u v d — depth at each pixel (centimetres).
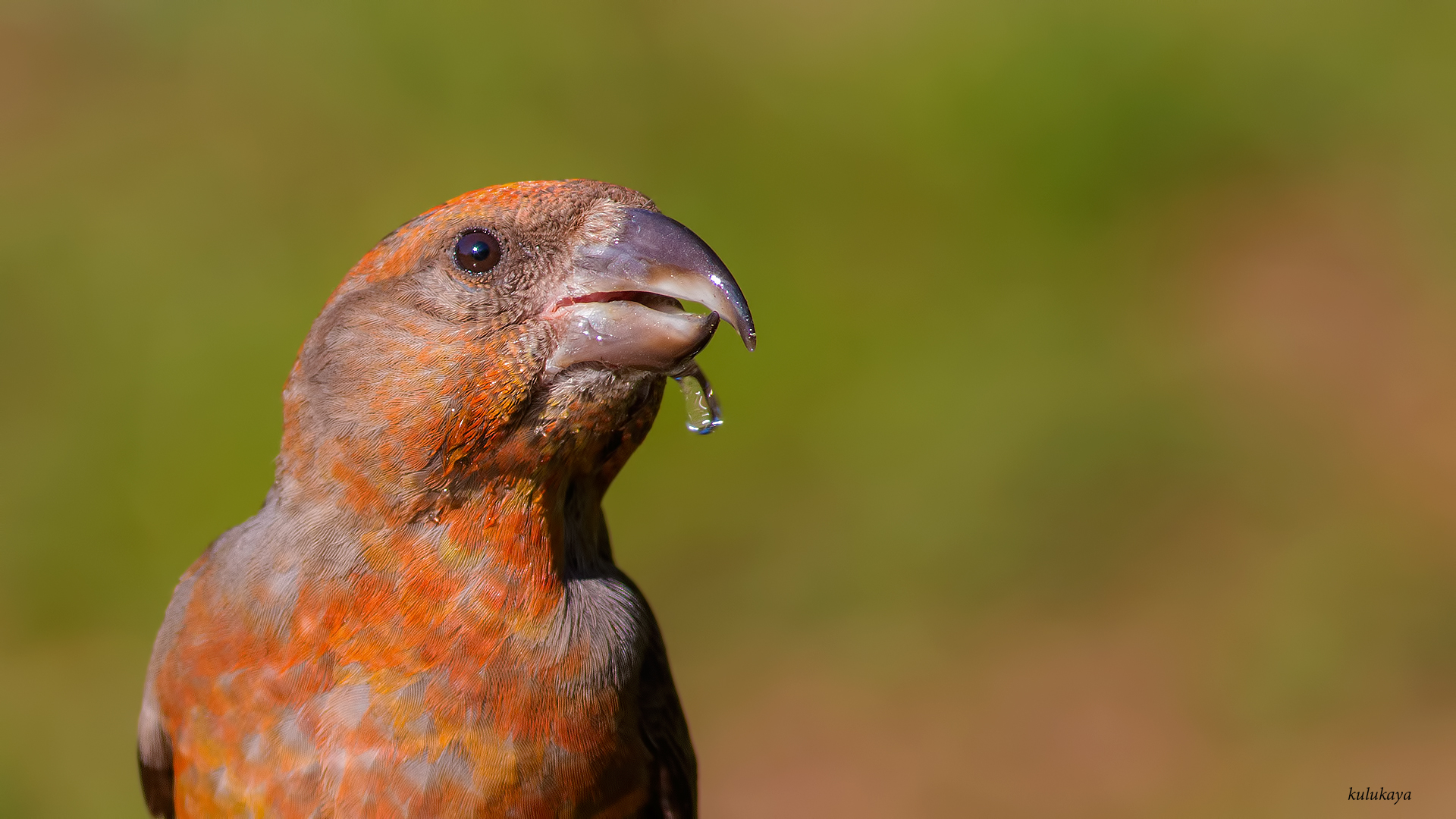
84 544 1224
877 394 1300
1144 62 1541
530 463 514
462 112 1543
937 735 1073
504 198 529
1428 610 1130
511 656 510
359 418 515
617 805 540
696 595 1195
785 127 1519
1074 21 1556
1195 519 1217
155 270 1413
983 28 1582
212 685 513
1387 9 1583
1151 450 1260
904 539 1214
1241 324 1362
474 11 1606
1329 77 1556
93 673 1137
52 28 1745
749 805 1036
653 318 512
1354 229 1454
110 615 1188
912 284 1384
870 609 1177
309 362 532
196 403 1298
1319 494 1225
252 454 1262
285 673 505
